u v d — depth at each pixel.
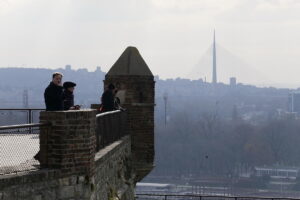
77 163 13.45
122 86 28.38
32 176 12.19
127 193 22.66
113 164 19.34
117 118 22.86
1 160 13.91
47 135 13.16
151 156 28.22
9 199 11.55
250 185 136.75
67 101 17.88
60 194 13.00
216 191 130.62
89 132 13.77
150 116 28.28
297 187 135.38
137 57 28.97
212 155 150.25
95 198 14.84
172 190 127.06
